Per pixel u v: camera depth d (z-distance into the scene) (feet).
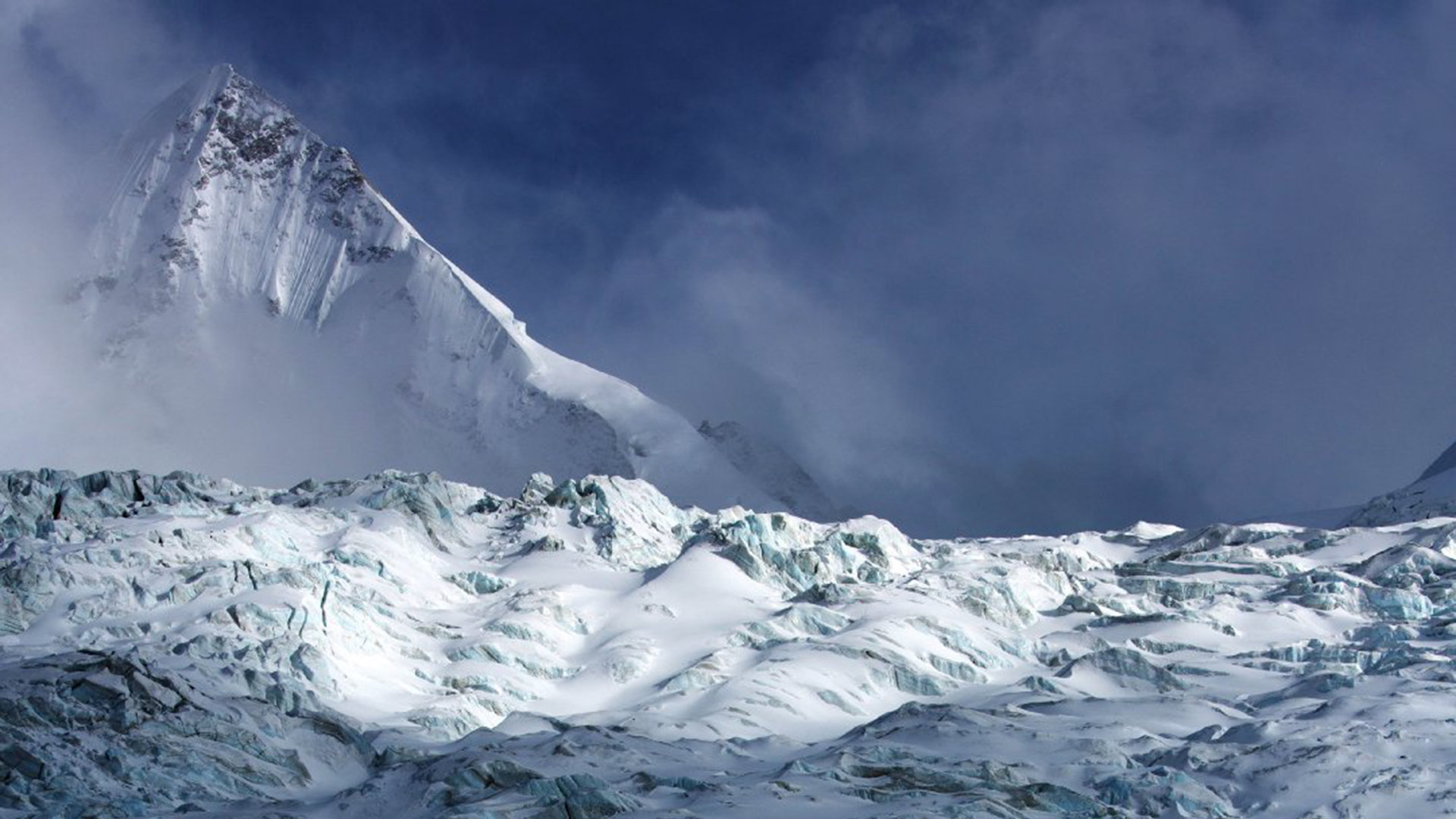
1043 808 652.07
